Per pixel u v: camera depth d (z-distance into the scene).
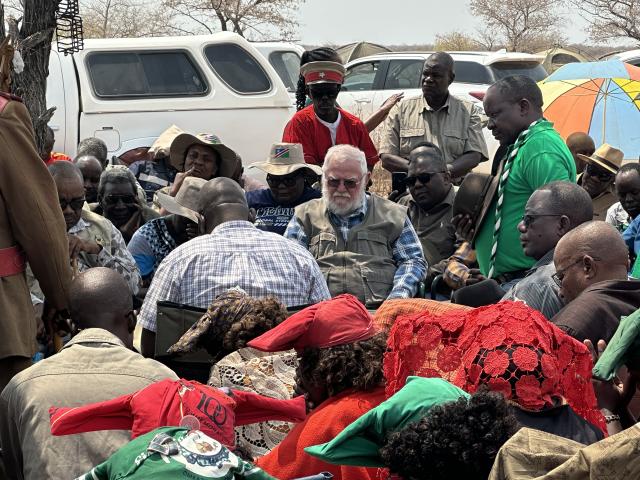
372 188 14.33
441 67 9.14
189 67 12.39
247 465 2.72
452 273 6.48
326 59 8.69
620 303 4.20
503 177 6.26
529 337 3.17
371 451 2.96
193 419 3.00
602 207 8.55
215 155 8.07
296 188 7.46
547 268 5.05
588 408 3.29
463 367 3.21
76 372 3.86
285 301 5.11
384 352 3.59
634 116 11.54
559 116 11.78
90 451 3.69
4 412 3.92
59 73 11.95
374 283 6.33
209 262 5.11
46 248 4.88
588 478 2.41
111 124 12.01
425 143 7.50
